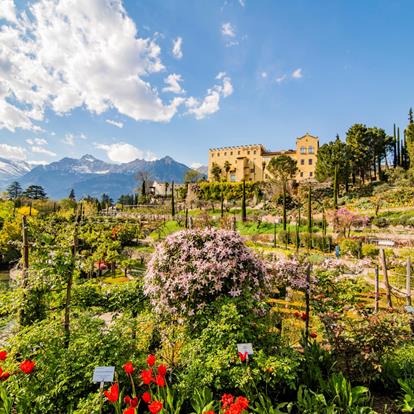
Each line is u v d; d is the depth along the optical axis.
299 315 5.43
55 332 3.62
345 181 38.16
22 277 4.32
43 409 2.79
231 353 3.29
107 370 2.73
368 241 19.64
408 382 3.38
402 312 4.57
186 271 4.45
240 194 47.12
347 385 3.20
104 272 16.59
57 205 57.88
